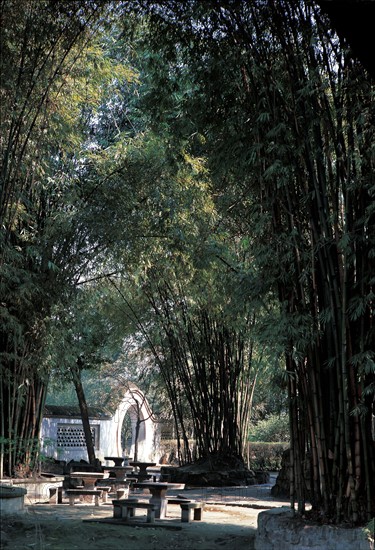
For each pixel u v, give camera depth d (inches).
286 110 232.4
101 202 374.9
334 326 216.5
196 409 517.3
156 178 375.6
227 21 238.4
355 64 213.0
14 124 305.6
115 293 526.0
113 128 482.9
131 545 225.0
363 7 156.3
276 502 371.2
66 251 378.9
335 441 212.5
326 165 238.4
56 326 378.0
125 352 738.2
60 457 648.4
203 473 484.7
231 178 294.0
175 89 287.6
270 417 798.5
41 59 299.1
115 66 385.1
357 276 219.0
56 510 306.3
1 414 358.9
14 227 344.8
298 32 225.9
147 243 394.0
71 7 270.5
